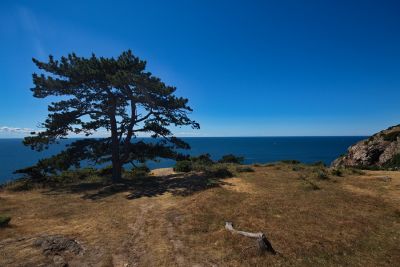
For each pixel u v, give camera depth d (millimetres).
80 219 13508
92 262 8812
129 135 25062
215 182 20750
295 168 27047
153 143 26984
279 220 12234
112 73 23312
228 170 26531
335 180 20844
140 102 24172
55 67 23062
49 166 24531
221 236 10391
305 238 10344
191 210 13883
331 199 15406
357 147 39031
